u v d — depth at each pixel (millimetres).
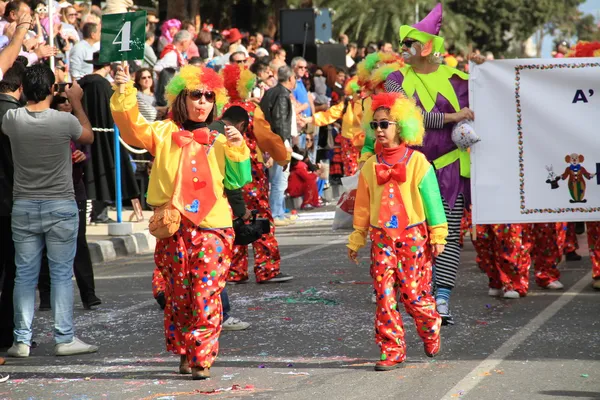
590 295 12922
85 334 11172
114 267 16547
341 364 9359
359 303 12547
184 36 22891
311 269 15594
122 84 8688
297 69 23359
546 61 11727
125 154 18125
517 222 11828
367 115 9445
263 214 14148
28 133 9805
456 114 11375
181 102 8961
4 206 10180
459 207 11398
